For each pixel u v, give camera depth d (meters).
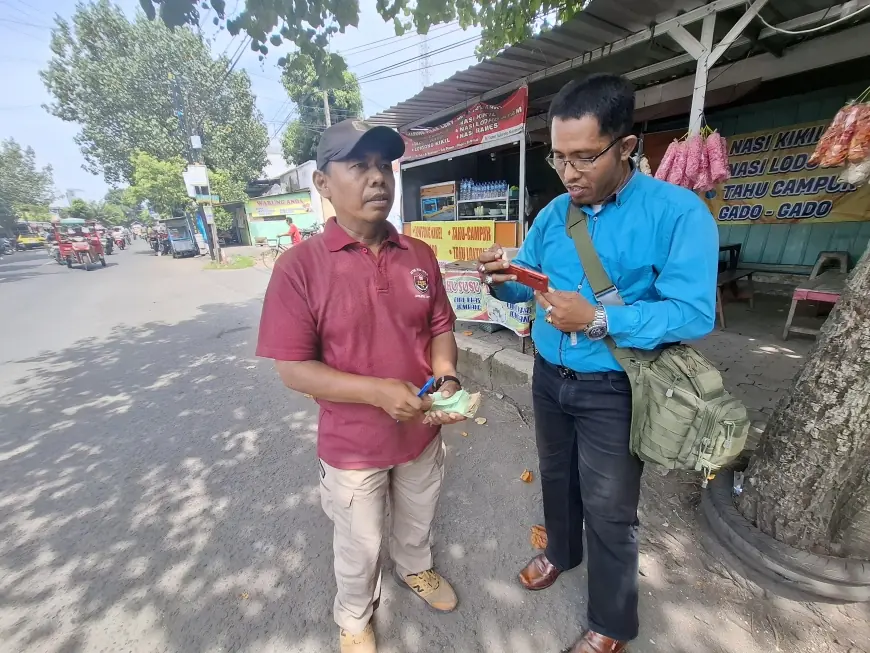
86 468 3.06
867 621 1.64
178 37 20.27
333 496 1.47
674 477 2.48
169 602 1.93
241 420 3.66
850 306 1.63
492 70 4.50
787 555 1.74
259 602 1.91
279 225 21.34
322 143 1.18
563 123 1.11
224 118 23.09
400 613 1.81
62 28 19.92
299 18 2.09
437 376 1.54
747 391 3.22
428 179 7.45
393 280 1.33
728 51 4.49
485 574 1.97
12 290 11.96
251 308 7.93
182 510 2.54
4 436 3.61
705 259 1.12
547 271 1.44
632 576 1.48
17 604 1.96
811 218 5.43
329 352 1.32
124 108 21.34
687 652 1.58
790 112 5.39
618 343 1.19
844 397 1.62
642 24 3.50
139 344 6.07
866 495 1.76
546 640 1.67
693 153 3.36
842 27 3.99
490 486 2.58
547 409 1.58
